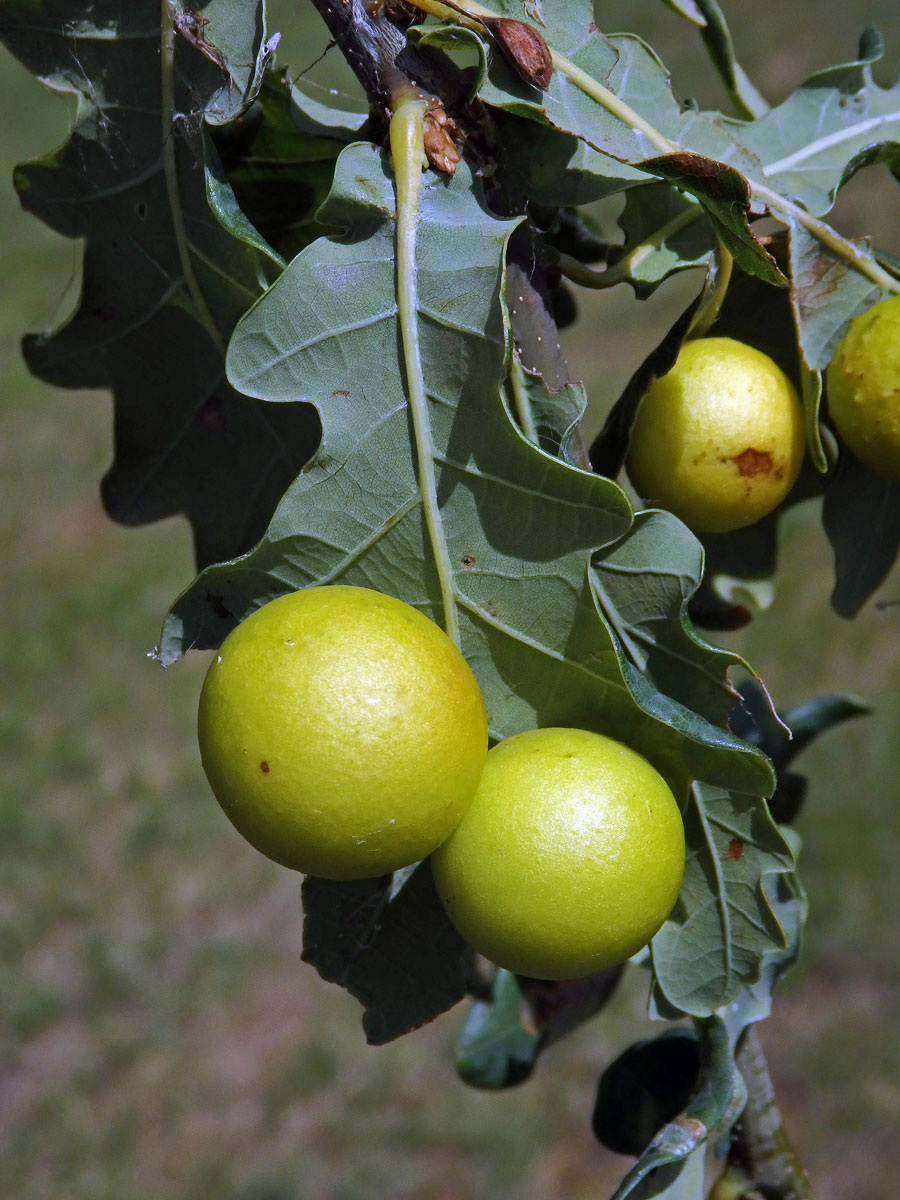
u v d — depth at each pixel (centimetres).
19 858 67
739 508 18
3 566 86
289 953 61
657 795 16
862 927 55
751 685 22
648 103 18
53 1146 55
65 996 61
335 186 17
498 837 16
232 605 17
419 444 17
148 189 18
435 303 17
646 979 57
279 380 17
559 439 17
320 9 17
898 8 110
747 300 19
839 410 18
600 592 17
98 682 76
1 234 122
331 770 16
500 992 22
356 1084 56
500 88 17
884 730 60
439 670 16
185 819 68
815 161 19
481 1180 52
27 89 135
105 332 19
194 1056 58
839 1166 49
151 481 20
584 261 19
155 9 18
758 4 117
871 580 20
